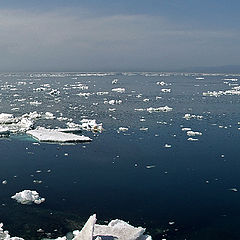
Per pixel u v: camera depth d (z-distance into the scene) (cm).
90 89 13638
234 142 5447
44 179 3909
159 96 11300
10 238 2569
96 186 3712
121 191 3584
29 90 12988
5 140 5656
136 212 3130
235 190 3588
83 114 7950
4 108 8712
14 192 3541
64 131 6112
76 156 4781
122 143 5447
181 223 2945
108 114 7956
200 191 3572
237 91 12444
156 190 3603
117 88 14088
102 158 4684
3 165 4388
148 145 5316
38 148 5184
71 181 3853
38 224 2898
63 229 2827
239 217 3047
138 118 7481
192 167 4300
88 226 2453
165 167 4306
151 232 2803
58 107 8931
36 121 7138
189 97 11025
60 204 3275
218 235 2767
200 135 5912
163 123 6938
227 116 7656
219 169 4222
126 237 2473
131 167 4316
